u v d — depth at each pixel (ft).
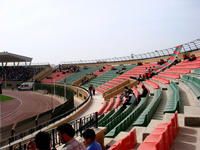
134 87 88.33
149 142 17.63
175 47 112.78
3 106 105.40
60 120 54.34
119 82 109.70
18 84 208.74
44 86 164.55
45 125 52.44
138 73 115.96
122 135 29.12
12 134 37.45
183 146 19.74
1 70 242.37
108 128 36.42
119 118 42.01
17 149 24.54
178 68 89.61
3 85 216.13
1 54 212.23
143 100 51.90
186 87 57.21
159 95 49.06
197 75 63.05
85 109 72.38
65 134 10.84
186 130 24.58
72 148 10.64
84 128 28.02
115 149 17.40
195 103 39.83
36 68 242.78
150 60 137.80
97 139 23.62
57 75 202.28
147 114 32.99
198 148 19.07
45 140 9.71
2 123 69.31
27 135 42.06
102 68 178.40
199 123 25.70
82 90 115.14
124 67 150.92
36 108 97.91
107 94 92.73
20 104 111.04
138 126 33.14
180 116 31.14
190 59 89.30
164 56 125.39
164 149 17.17
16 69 244.83
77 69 194.80
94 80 147.13
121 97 71.26
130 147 22.34
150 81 87.20
